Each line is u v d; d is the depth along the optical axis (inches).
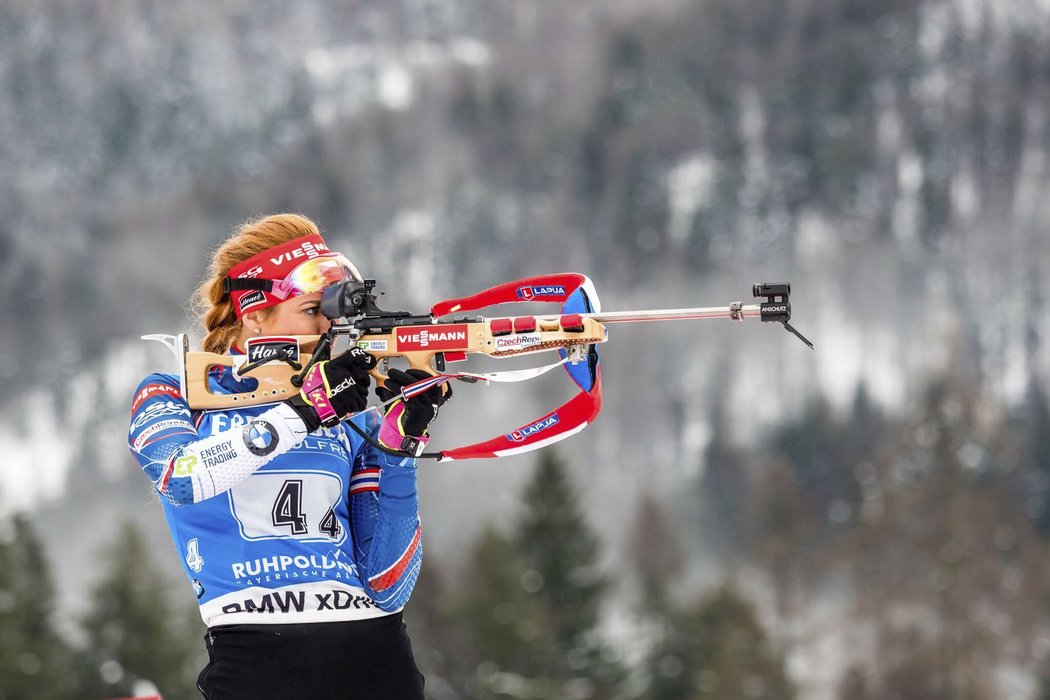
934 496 6835.6
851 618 6860.2
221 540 439.8
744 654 6269.7
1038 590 6437.0
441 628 5600.4
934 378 7613.2
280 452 431.8
